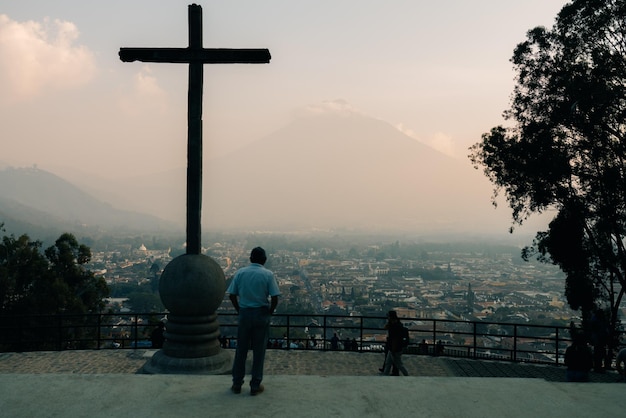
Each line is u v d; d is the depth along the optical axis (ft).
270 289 16.47
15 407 13.33
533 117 74.74
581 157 72.90
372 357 42.11
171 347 28.89
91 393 14.32
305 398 14.34
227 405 13.89
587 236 80.23
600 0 66.80
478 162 78.95
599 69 66.54
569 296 79.77
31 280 102.94
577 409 13.48
